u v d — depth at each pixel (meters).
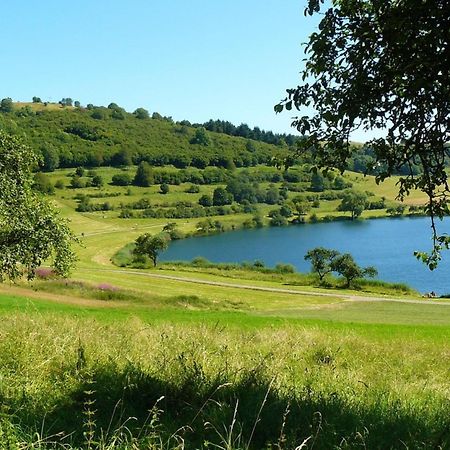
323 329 20.91
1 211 27.47
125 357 7.68
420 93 6.17
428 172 6.76
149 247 99.75
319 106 6.75
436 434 4.95
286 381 7.04
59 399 5.74
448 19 5.47
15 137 29.17
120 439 4.43
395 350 12.95
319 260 81.25
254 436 4.90
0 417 4.77
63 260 30.05
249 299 60.22
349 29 6.41
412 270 103.88
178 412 5.55
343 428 5.18
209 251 138.50
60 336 9.05
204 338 10.30
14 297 36.78
